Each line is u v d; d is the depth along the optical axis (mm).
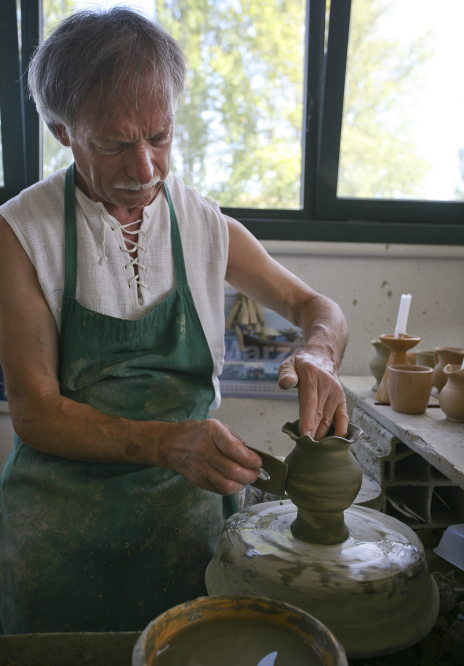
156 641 589
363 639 738
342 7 2004
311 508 843
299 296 1388
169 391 1197
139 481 1110
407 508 1514
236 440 872
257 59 2105
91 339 1155
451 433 1316
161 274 1218
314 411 977
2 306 1107
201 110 2137
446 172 2211
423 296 2186
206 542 1105
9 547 1060
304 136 2154
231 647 607
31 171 2176
